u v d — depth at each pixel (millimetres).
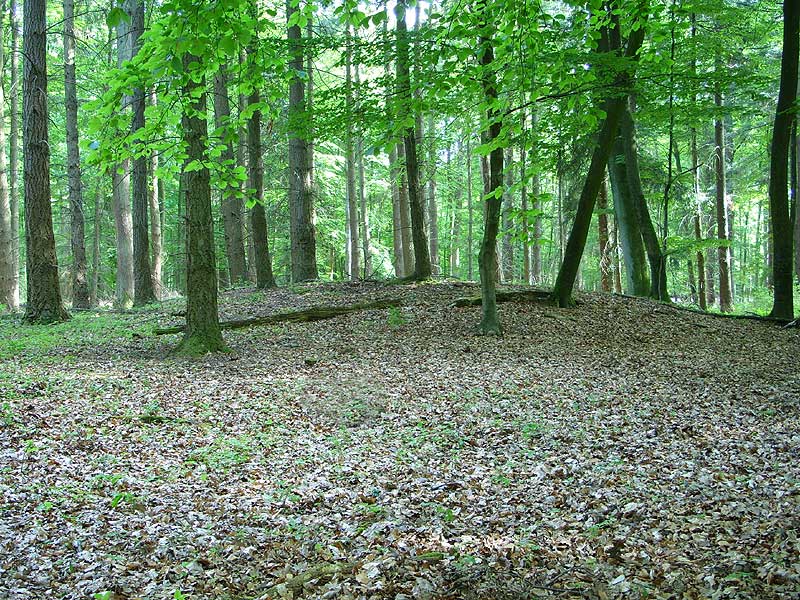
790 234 16766
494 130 12680
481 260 14430
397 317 15219
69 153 19000
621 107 15539
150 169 21953
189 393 9445
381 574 4320
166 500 5852
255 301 17656
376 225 35594
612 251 26703
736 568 4160
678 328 15773
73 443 7125
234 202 23719
